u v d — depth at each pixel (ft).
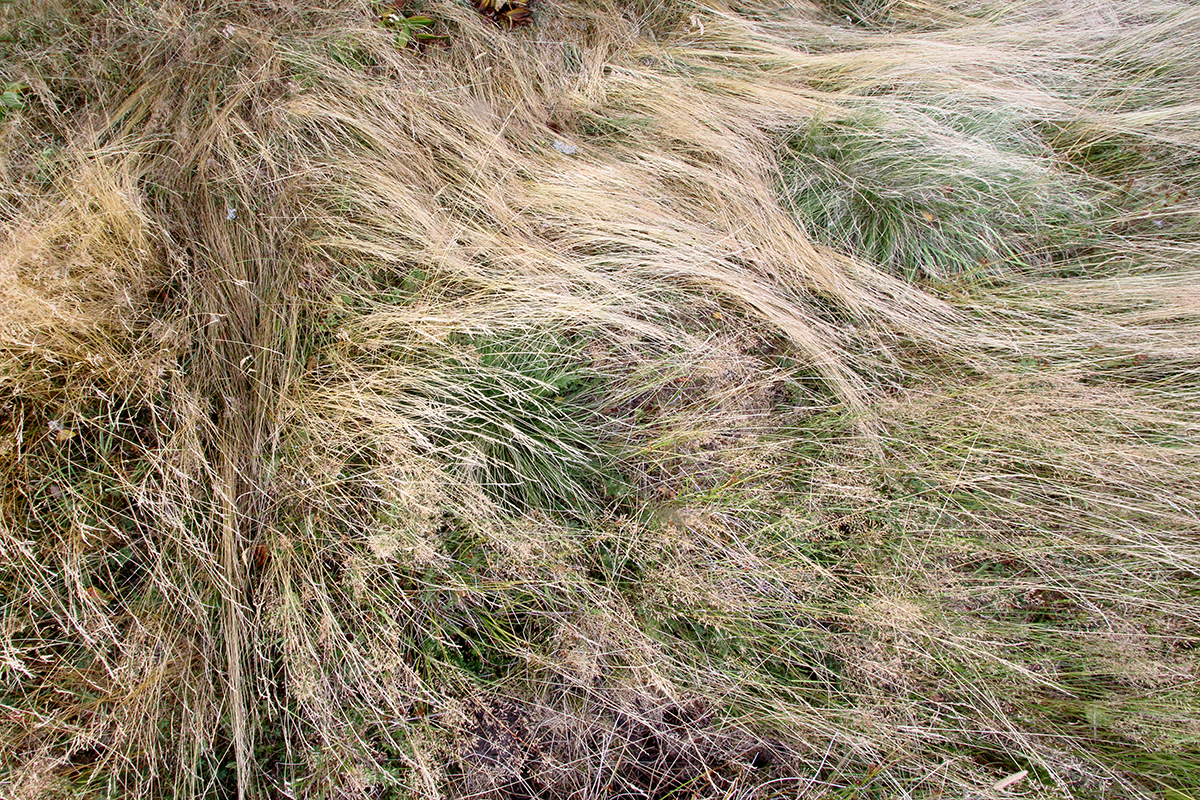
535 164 8.27
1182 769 6.10
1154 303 8.04
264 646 5.99
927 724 6.39
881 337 8.00
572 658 6.07
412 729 5.88
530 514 6.61
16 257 6.11
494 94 8.87
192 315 6.79
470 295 7.34
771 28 10.54
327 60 8.24
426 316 6.93
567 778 6.14
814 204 8.82
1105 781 6.16
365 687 5.84
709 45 10.09
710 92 9.44
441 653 6.24
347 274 7.36
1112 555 6.94
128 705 5.55
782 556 6.75
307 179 7.66
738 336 7.80
